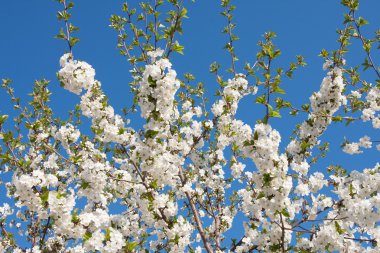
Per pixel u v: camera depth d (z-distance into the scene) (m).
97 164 7.97
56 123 10.75
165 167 8.36
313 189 8.78
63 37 7.81
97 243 6.51
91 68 7.79
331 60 9.11
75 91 7.71
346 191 8.08
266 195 6.28
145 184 8.71
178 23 8.63
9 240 9.63
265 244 7.83
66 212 6.69
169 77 6.99
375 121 9.13
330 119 8.56
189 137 10.37
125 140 8.80
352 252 7.90
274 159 6.19
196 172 11.34
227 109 9.44
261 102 6.43
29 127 8.41
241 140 6.56
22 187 6.64
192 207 9.88
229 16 9.96
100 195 8.58
